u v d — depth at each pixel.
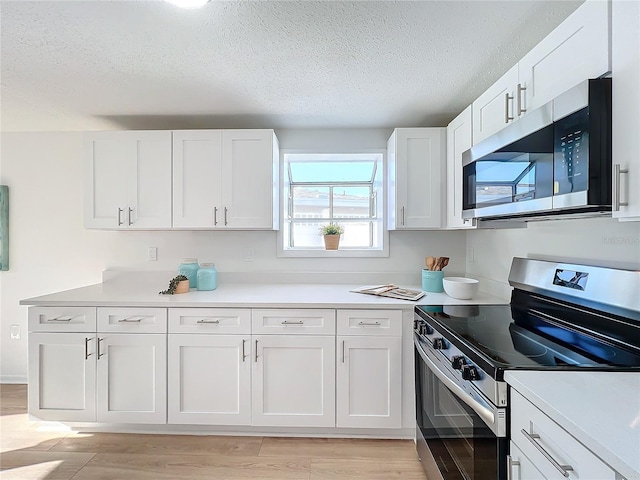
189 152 2.46
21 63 1.77
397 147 2.41
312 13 1.37
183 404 2.12
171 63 1.77
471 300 2.16
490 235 2.35
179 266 2.75
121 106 2.33
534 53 1.31
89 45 1.61
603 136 0.97
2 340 2.89
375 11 1.36
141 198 2.47
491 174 1.54
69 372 2.14
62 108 2.37
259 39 1.55
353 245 3.10
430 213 2.41
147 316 2.12
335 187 3.17
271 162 2.46
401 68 1.82
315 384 2.09
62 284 2.87
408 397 2.08
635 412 0.77
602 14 0.99
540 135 1.19
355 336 2.08
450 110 2.40
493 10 1.36
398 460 1.93
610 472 0.64
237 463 1.90
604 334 1.31
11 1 1.30
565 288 1.51
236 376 2.11
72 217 2.87
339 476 1.80
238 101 2.25
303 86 2.03
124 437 2.14
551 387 0.90
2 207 2.84
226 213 2.46
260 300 2.14
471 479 1.19
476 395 1.15
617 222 1.31
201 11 1.36
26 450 2.01
